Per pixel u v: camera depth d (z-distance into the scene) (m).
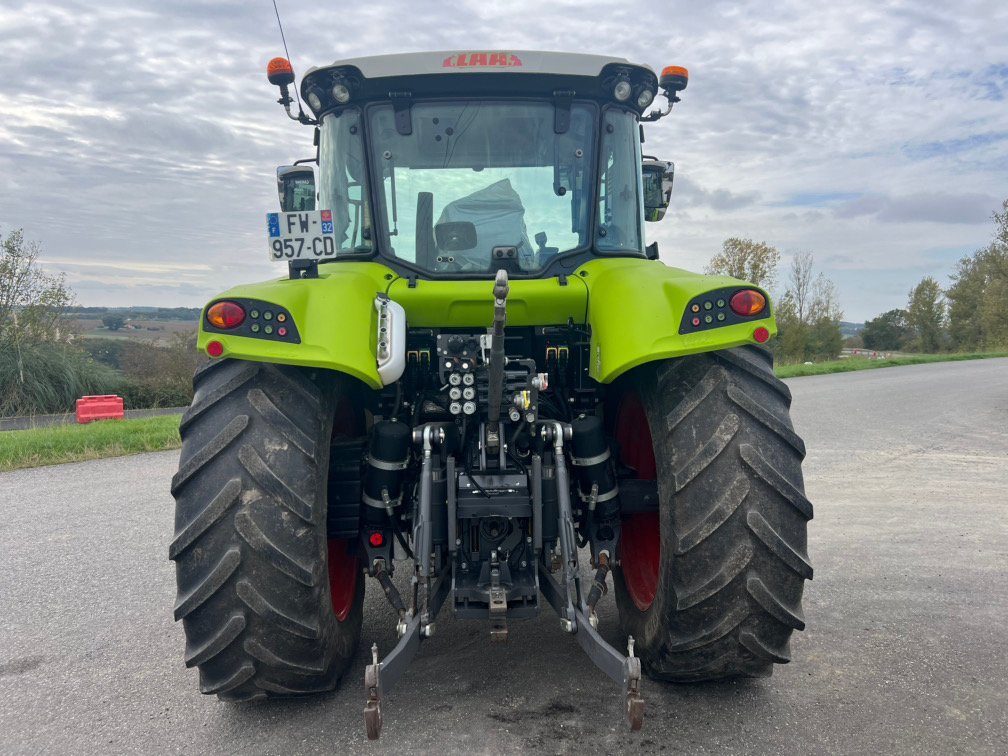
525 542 2.58
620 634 3.23
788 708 2.56
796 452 2.37
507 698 2.66
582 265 3.10
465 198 3.09
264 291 2.34
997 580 3.89
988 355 34.25
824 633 3.21
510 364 2.71
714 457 2.32
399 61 3.00
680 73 3.41
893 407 12.27
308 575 2.30
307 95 3.16
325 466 2.42
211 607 2.27
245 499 2.26
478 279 3.07
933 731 2.42
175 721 2.57
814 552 4.41
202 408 2.33
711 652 2.41
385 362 2.46
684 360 2.46
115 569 4.34
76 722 2.58
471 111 3.08
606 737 2.39
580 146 3.11
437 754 2.31
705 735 2.40
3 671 3.01
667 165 3.71
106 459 8.46
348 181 3.15
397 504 2.73
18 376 20.62
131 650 3.20
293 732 2.47
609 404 3.25
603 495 2.73
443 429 2.69
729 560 2.29
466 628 3.32
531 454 2.69
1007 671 2.84
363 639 3.26
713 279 2.46
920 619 3.37
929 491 6.04
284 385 2.38
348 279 2.59
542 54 3.02
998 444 8.45
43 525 5.38
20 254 21.27
